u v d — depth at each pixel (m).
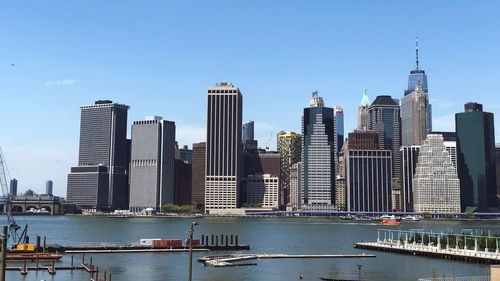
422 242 194.62
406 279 133.25
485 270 146.25
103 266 152.38
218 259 164.75
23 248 166.50
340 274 142.25
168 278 134.00
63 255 176.75
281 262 166.50
